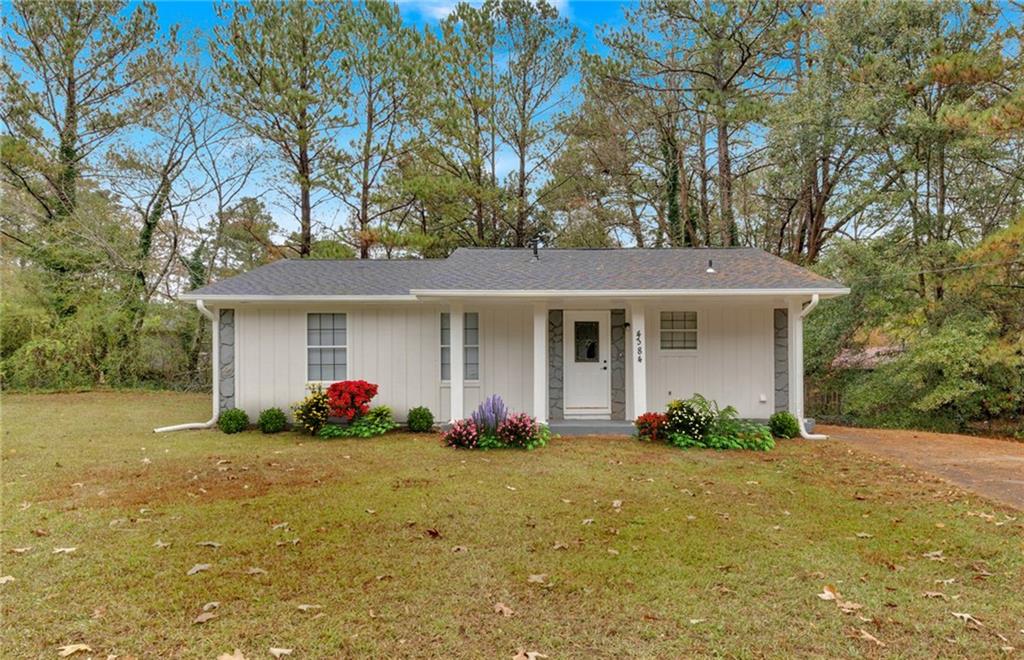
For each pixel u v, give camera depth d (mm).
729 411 8828
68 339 15672
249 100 16062
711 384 10172
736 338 10164
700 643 2951
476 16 16422
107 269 16688
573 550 4207
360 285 10273
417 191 16312
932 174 13945
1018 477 6785
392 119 17406
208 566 3842
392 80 16750
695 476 6594
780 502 5551
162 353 16781
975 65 10938
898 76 13188
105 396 14906
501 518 4945
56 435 9172
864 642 2975
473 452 7961
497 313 10258
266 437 9125
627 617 3215
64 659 2773
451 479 6344
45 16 15523
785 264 10258
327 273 10977
